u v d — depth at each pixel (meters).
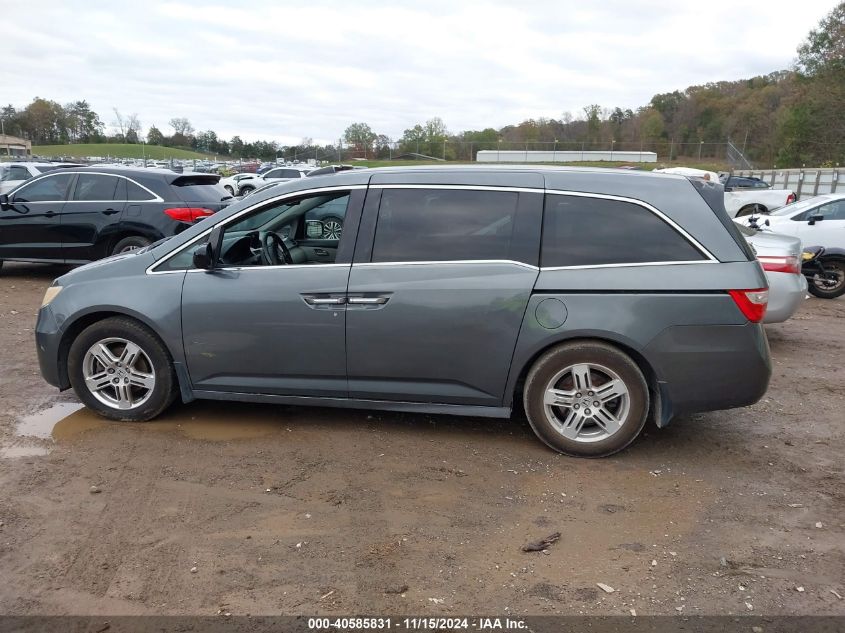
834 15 54.78
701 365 4.02
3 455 4.20
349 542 3.30
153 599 2.84
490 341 4.16
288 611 2.78
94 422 4.75
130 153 87.94
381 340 4.26
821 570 3.13
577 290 4.06
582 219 4.14
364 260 4.30
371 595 2.89
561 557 3.21
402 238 4.29
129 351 4.65
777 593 2.95
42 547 3.21
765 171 37.25
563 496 3.80
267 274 4.41
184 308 4.47
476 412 4.32
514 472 4.09
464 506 3.68
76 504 3.62
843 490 3.94
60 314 4.69
